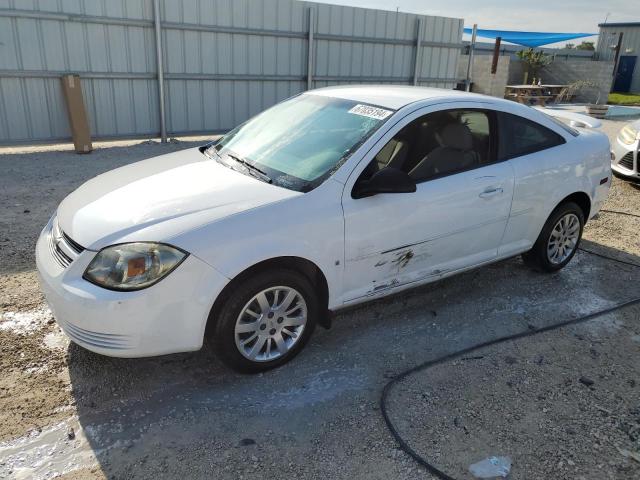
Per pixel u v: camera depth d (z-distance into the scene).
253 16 11.30
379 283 3.66
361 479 2.56
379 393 3.20
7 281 4.31
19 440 2.71
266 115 4.39
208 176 3.54
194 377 3.27
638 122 8.29
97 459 2.62
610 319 4.18
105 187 3.55
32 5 9.05
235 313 3.05
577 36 24.22
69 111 9.45
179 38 10.62
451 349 3.70
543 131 4.52
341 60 12.88
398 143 3.62
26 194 6.78
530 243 4.60
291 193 3.24
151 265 2.81
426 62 14.34
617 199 7.56
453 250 4.00
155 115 10.89
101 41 9.85
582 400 3.19
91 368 3.29
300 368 3.40
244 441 2.77
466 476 2.60
